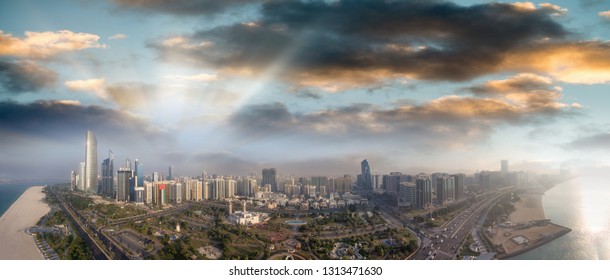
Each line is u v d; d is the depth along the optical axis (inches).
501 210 4488.2
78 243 3762.3
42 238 4092.0
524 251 3484.3
